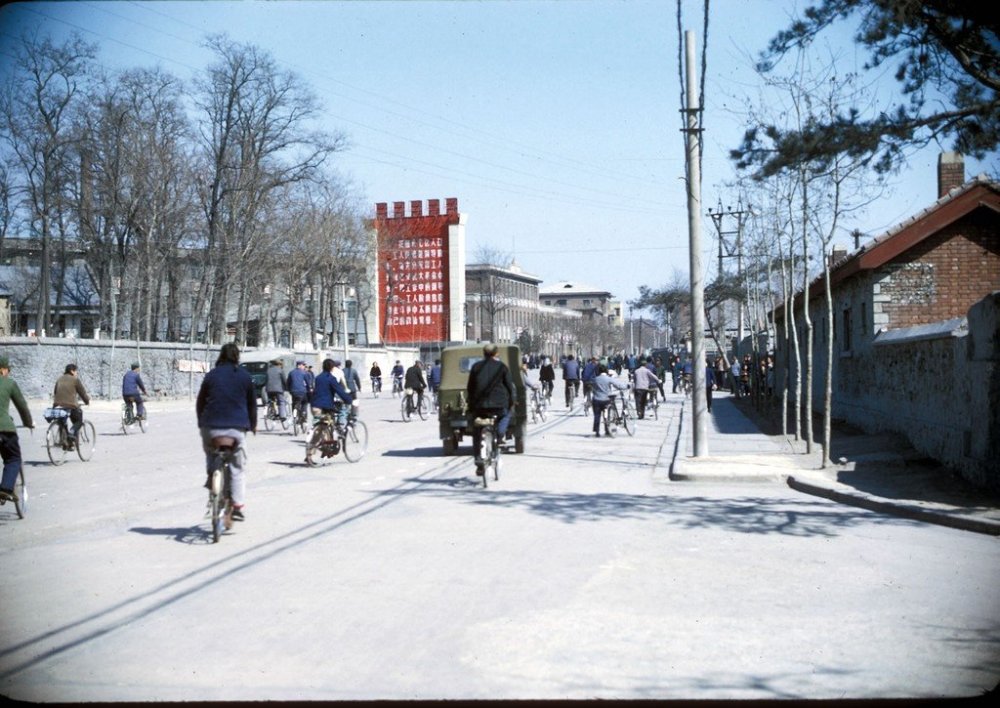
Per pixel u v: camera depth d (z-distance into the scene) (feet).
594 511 41.14
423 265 319.68
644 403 112.68
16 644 20.97
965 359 47.65
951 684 18.02
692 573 27.91
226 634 21.50
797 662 19.38
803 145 39.37
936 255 73.67
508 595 25.13
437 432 92.99
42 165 161.68
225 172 183.52
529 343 431.84
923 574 27.84
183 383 173.78
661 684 18.04
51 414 63.87
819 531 35.73
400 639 21.01
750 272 134.92
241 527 36.99
